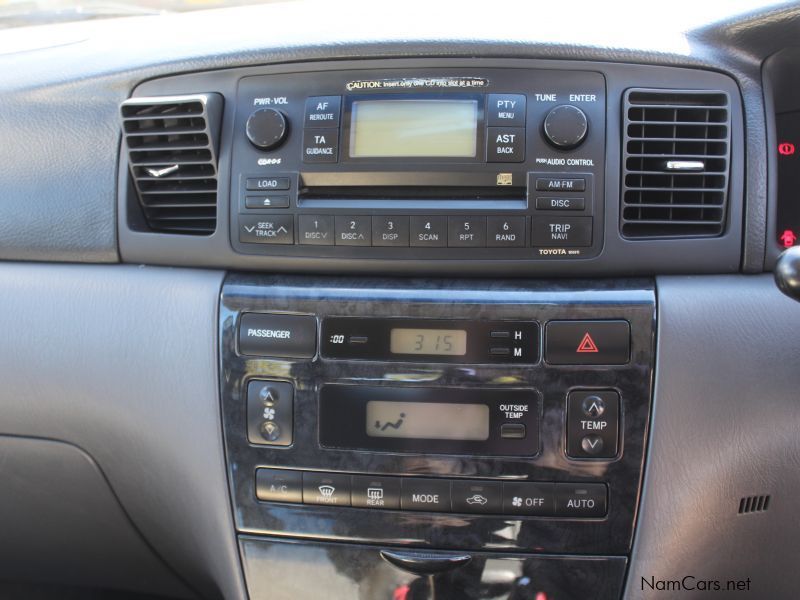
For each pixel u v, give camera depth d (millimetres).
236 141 920
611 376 871
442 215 874
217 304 933
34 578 1323
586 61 872
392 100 889
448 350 879
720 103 880
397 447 897
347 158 889
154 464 1012
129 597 1477
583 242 870
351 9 1043
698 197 884
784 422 888
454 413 885
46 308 997
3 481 1102
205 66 931
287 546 950
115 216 987
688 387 873
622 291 875
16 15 1271
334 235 893
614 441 875
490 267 882
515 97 873
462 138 875
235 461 944
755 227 888
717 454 891
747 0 878
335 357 899
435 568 912
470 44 869
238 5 1187
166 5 1238
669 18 915
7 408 1026
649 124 868
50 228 1005
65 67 1006
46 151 1003
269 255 919
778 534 950
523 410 876
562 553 904
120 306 976
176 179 949
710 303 876
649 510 890
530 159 868
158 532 1111
